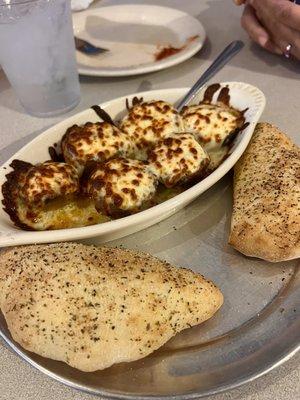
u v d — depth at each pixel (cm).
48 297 20
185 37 41
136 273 21
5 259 22
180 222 25
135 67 37
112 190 24
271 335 19
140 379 18
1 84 40
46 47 31
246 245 22
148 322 19
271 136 28
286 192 24
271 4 38
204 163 26
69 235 22
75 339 19
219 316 21
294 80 36
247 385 18
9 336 20
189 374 18
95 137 26
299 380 18
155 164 25
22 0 29
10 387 19
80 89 38
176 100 31
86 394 19
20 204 25
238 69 38
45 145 28
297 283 21
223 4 49
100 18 46
